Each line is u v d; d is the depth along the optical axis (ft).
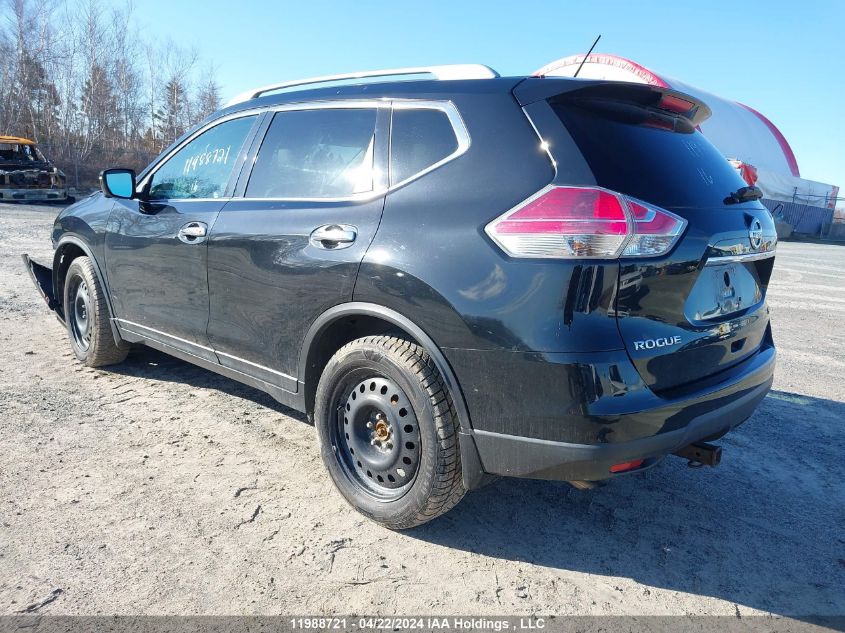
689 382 8.05
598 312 7.07
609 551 8.87
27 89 121.29
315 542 8.71
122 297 13.64
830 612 7.79
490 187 7.84
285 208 10.05
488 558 8.57
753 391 9.05
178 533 8.75
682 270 7.64
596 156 7.50
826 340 22.47
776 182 108.37
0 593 7.38
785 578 8.43
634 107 8.52
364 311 8.65
